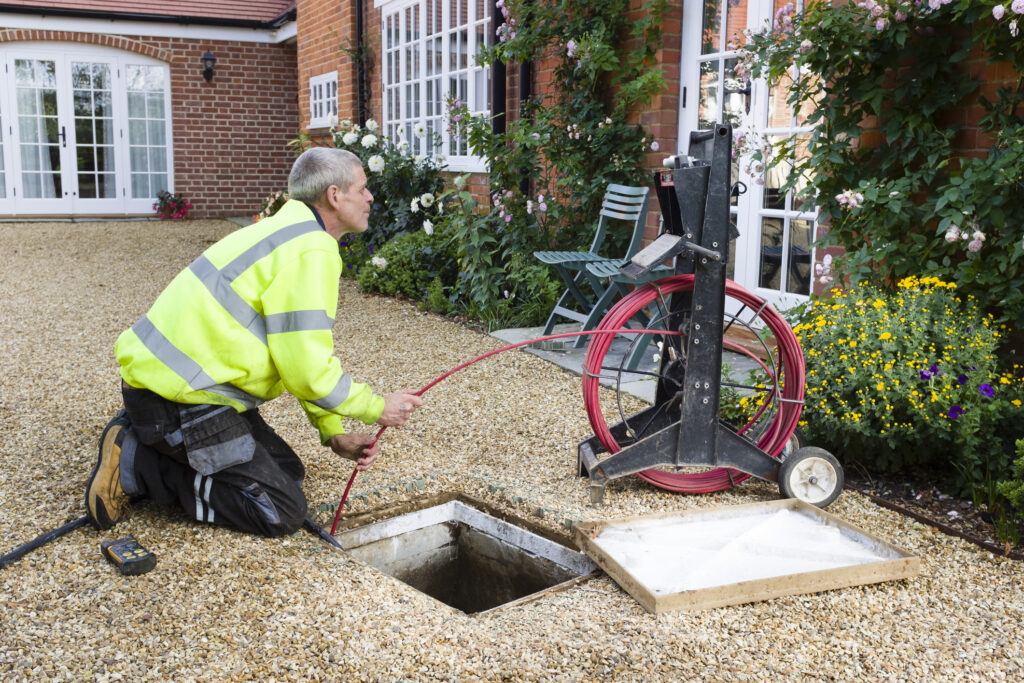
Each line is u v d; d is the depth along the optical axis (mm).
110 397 4633
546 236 6777
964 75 4004
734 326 5770
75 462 3605
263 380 2785
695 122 6012
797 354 3303
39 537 2801
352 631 2346
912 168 4254
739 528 2986
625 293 5391
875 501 3342
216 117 14719
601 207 6457
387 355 5664
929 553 2908
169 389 2674
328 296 2693
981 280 3697
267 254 2676
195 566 2664
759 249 5598
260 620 2389
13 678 2115
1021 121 3756
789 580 2572
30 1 13398
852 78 4312
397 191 8945
